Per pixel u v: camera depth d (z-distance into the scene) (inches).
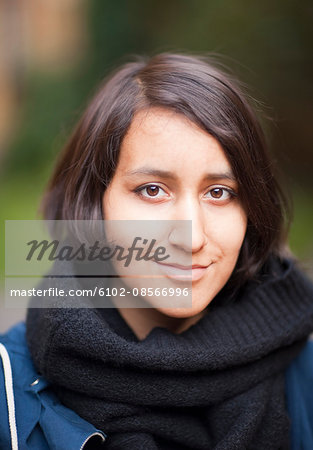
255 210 33.6
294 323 36.0
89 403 31.9
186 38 199.3
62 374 31.7
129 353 30.4
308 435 36.4
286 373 38.2
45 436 31.5
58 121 231.6
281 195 39.8
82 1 239.3
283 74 183.3
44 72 243.8
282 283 37.8
